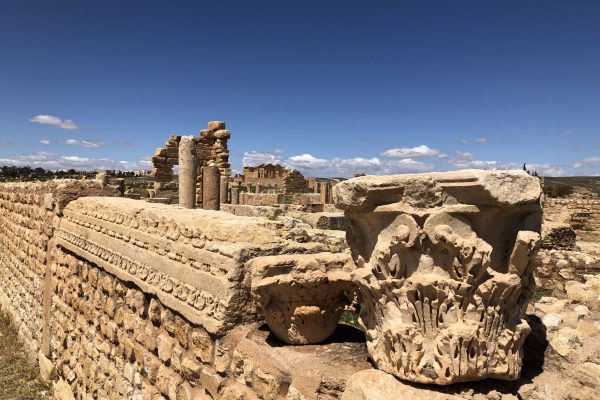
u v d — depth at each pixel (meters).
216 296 4.53
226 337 4.38
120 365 6.34
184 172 15.72
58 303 8.88
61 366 8.45
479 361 3.04
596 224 21.81
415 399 2.95
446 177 3.06
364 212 3.36
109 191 9.55
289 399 3.56
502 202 2.94
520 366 3.27
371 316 3.45
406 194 3.14
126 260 6.33
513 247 3.09
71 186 9.23
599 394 3.33
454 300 3.03
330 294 4.16
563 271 10.09
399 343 3.12
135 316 6.07
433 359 3.03
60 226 9.09
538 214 3.20
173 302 5.12
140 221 6.22
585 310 4.45
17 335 11.68
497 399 3.11
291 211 22.42
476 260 2.94
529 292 3.28
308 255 4.33
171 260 5.39
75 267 8.23
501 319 3.13
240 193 32.75
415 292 3.09
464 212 3.02
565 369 3.62
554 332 3.92
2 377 9.29
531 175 3.07
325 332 4.17
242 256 4.47
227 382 4.32
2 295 14.12
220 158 27.36
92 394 7.03
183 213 5.79
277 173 61.72
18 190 12.73
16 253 12.67
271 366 3.83
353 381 3.19
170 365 5.22
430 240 3.04
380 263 3.21
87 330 7.50
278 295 4.02
